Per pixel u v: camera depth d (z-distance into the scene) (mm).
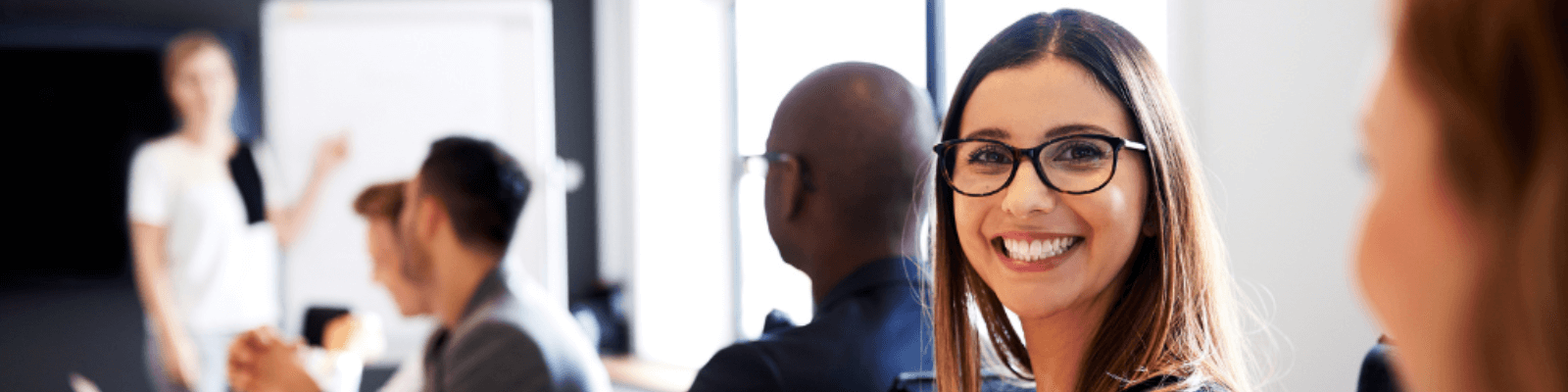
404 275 1710
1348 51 2186
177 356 3713
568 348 1646
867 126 1215
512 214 1680
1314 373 2264
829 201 1234
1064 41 700
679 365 4660
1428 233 184
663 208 4812
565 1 4973
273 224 3900
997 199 707
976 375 849
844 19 3836
